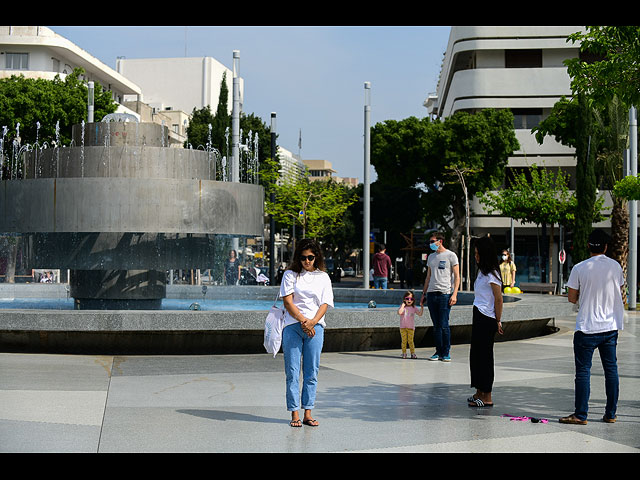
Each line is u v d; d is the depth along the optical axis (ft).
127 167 50.88
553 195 141.28
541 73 172.86
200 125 201.57
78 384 30.68
